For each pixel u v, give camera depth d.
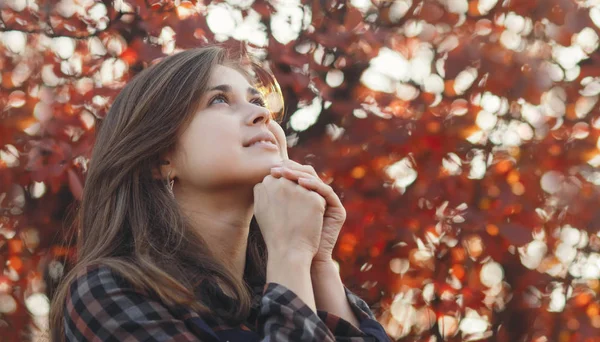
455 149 4.03
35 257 3.92
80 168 3.76
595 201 4.21
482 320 4.14
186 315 1.93
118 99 2.25
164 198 2.10
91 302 1.93
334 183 3.93
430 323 4.06
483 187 4.05
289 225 2.06
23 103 3.88
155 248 2.03
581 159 4.22
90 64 3.90
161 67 2.20
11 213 3.91
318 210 2.08
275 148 2.13
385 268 3.97
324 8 4.11
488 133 4.14
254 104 2.18
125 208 2.12
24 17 3.97
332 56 4.07
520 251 4.17
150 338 1.88
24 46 3.98
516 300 4.16
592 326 4.22
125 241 2.11
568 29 4.20
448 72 4.09
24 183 3.88
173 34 3.89
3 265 3.90
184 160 2.11
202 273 2.02
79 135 3.77
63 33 3.95
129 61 3.89
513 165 4.12
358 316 2.17
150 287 1.94
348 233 3.89
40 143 3.71
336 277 2.20
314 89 3.97
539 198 4.15
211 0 3.97
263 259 2.29
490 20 4.21
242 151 2.09
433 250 4.00
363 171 3.94
